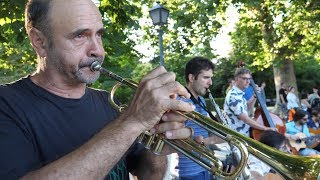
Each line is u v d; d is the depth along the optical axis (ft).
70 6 4.82
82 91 5.28
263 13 44.88
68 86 5.08
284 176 4.85
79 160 3.93
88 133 5.04
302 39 46.06
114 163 4.06
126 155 5.47
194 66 11.44
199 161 5.05
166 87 4.08
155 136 5.06
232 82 18.35
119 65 21.40
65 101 5.02
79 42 4.88
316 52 49.11
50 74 5.00
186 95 4.14
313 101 33.09
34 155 4.60
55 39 4.85
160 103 4.01
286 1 42.32
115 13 16.17
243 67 16.52
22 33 14.02
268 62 50.14
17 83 5.01
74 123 4.98
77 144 4.90
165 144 5.36
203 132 9.18
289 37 45.85
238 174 4.83
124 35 16.84
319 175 4.68
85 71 4.97
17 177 4.29
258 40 54.44
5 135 4.39
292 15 43.14
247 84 15.94
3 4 13.47
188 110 4.09
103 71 5.10
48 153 4.67
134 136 4.07
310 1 40.16
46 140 4.70
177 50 34.24
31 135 4.62
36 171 3.96
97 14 4.99
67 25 4.78
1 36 15.12
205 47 39.93
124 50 19.30
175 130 4.90
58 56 4.87
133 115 4.11
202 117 5.00
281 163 4.83
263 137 12.39
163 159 5.76
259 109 17.62
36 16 4.95
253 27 50.52
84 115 5.12
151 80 4.11
